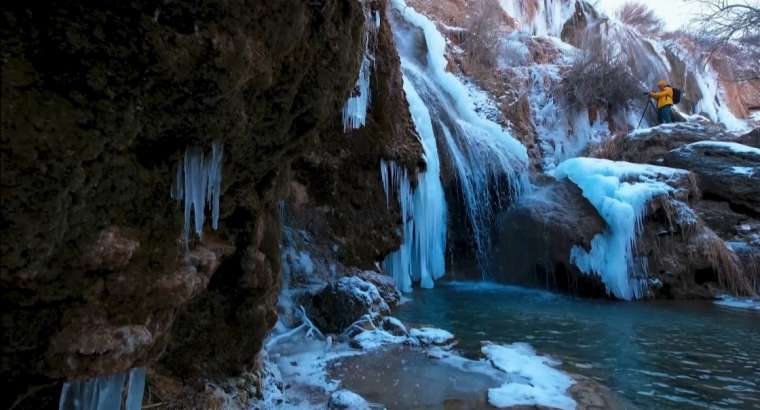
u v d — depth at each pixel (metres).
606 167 9.81
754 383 4.28
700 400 3.90
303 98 2.58
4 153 1.30
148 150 1.88
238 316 3.21
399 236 8.61
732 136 11.85
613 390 4.07
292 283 6.79
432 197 9.41
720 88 22.47
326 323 5.75
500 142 11.83
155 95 1.70
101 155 1.59
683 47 21.86
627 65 16.80
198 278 2.25
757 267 8.87
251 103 2.18
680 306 7.84
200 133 1.98
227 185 2.54
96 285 1.70
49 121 1.39
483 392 3.90
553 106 15.02
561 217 9.35
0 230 1.33
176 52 1.64
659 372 4.54
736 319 6.83
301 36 2.26
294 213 7.54
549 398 3.81
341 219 7.95
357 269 7.85
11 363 1.54
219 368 3.26
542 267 9.32
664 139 12.00
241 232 3.00
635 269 8.52
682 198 9.30
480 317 6.77
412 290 8.92
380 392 3.87
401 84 8.74
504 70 15.47
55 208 1.44
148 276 1.90
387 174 8.38
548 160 13.56
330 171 7.69
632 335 5.88
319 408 3.54
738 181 9.86
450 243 10.43
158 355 2.12
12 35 1.31
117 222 1.77
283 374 4.21
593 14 22.67
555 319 6.71
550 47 17.69
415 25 13.22
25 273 1.43
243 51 1.84
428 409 3.56
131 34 1.52
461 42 15.48
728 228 9.61
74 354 1.64
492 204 10.66
